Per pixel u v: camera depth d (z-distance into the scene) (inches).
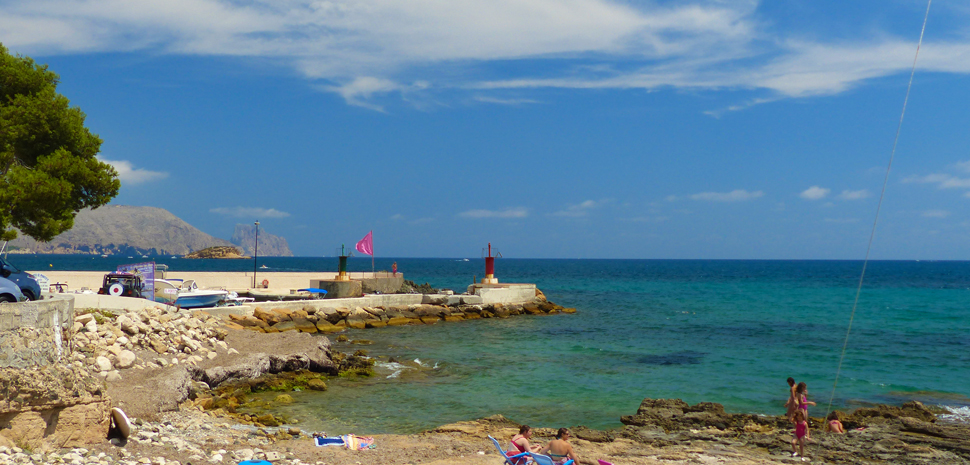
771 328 1934.1
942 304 2957.7
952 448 673.0
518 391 984.3
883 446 679.7
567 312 2372.0
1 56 880.3
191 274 2218.3
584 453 634.8
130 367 809.5
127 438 544.4
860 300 3186.5
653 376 1127.6
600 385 1039.0
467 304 2140.7
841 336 1736.0
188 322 1072.8
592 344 1534.2
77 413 515.2
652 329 1875.0
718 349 1473.9
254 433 659.4
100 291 1269.7
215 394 859.4
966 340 1662.2
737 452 658.2
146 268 1330.0
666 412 822.5
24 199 813.2
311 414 807.7
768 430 751.7
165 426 625.0
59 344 588.1
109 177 992.9
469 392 968.9
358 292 2048.5
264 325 1533.0
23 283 736.3
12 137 844.0
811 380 1107.9
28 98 874.8
